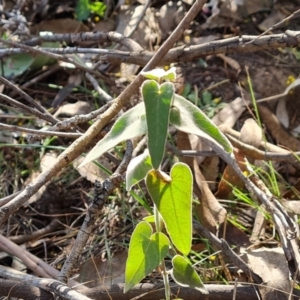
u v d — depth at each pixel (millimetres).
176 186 305
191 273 341
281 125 621
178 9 752
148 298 411
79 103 661
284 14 734
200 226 461
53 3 797
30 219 560
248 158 569
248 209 539
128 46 590
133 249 328
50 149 613
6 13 735
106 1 781
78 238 401
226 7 744
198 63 704
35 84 706
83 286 435
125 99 423
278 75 669
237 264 423
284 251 413
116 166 569
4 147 611
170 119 278
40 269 456
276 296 401
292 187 532
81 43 732
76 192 575
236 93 663
